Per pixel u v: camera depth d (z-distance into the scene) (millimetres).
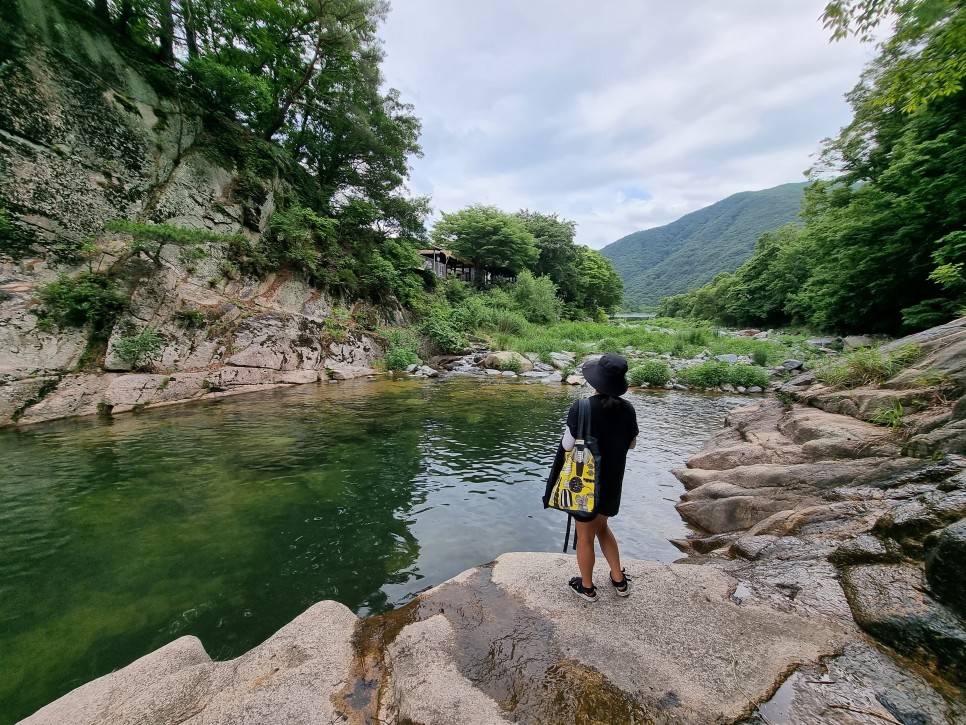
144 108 11914
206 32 14945
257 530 4684
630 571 3279
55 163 9758
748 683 2131
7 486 5594
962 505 2783
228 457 6906
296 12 16203
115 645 2969
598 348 23750
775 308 37469
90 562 3994
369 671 2324
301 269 16328
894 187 15070
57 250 9594
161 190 12047
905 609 2414
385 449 7523
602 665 2289
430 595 3023
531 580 3182
